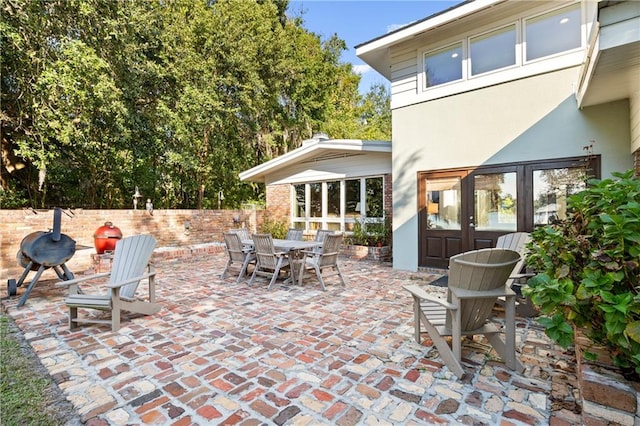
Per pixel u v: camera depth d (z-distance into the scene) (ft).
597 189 6.52
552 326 6.67
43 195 35.22
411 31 20.90
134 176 40.16
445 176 21.48
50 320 13.11
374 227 28.60
